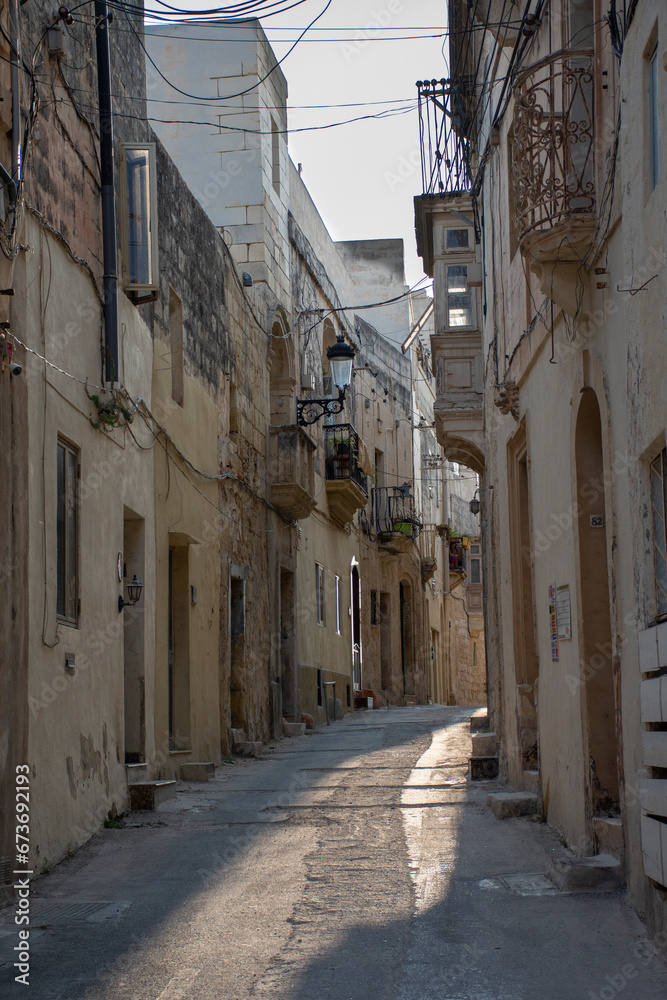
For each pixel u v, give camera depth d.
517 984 5.17
